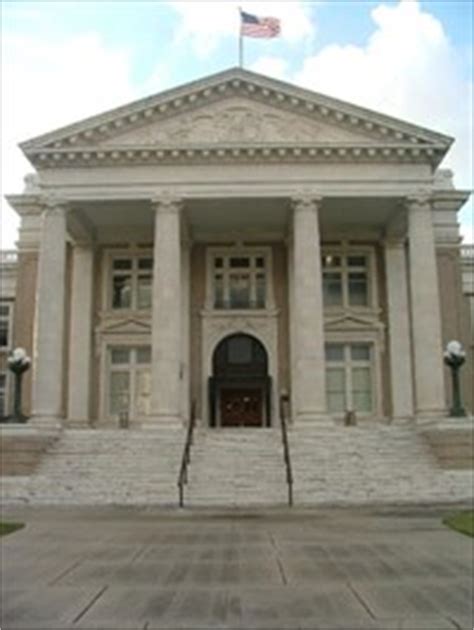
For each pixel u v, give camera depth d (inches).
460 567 462.6
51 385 1368.1
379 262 1692.9
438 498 1026.7
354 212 1558.8
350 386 1643.7
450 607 346.6
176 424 1320.1
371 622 318.3
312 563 480.1
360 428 1305.4
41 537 634.8
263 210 1541.6
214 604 355.3
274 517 829.2
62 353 1462.8
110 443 1218.0
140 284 1704.0
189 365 1635.1
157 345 1375.5
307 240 1424.7
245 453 1159.0
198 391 1636.3
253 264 1707.7
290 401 1603.1
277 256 1699.1
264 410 1637.6
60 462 1162.0
